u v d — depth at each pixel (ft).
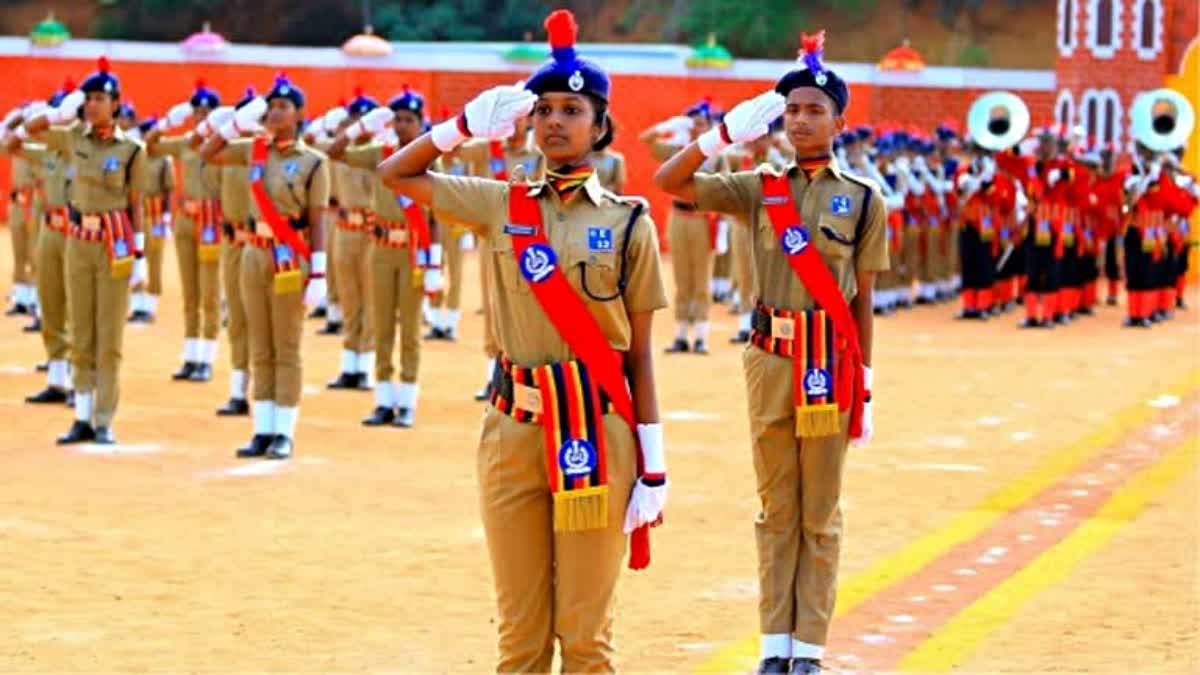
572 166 28.66
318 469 56.59
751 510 51.37
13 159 99.30
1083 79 144.66
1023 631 38.96
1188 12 145.18
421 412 69.62
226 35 216.74
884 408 72.59
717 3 218.38
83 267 58.95
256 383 58.65
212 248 75.05
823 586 34.73
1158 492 55.21
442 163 88.07
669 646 37.27
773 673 34.83
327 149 72.13
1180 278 123.54
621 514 28.71
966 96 168.04
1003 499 53.78
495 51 169.89
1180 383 81.61
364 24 215.31
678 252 90.53
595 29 216.54
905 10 223.30
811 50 34.55
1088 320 114.93
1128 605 41.27
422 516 49.55
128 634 37.40
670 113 159.94
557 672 34.88
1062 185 109.19
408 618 38.99
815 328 34.06
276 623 38.42
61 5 217.97
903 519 50.62
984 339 101.81
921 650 37.40
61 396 67.92
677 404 73.05
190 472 55.47
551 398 28.22
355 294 74.18
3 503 50.06
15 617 38.52
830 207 34.24
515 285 28.48
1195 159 145.07
